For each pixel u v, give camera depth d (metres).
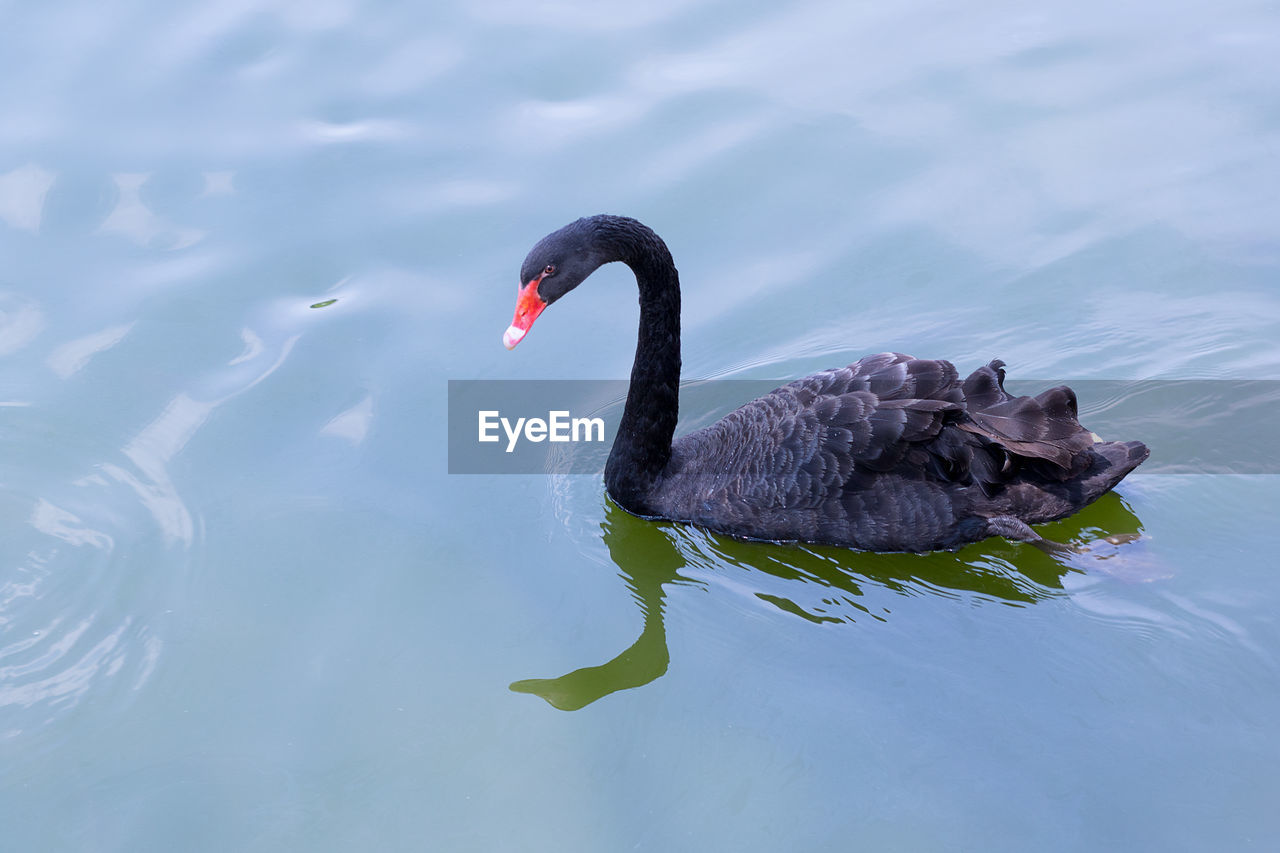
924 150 3.56
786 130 3.59
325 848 2.67
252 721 2.79
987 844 2.63
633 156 3.55
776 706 2.79
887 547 2.93
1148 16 3.83
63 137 3.57
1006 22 3.83
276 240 3.41
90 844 2.68
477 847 2.66
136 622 2.90
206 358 3.24
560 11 3.86
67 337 3.26
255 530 3.01
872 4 3.86
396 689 2.83
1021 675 2.80
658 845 2.65
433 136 3.59
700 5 3.86
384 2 3.87
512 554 3.00
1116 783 2.67
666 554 3.00
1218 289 3.32
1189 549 2.93
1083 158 3.54
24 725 2.79
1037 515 2.92
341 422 3.16
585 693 2.82
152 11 3.85
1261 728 2.72
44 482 3.06
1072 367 3.23
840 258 3.40
